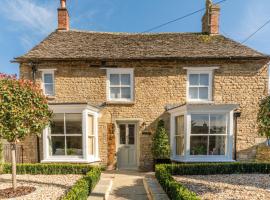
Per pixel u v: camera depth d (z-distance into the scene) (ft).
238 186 21.53
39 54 34.83
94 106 31.76
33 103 19.31
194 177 25.55
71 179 24.84
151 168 33.53
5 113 17.46
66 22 41.65
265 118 18.80
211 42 37.73
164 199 18.03
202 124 30.76
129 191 22.84
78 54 34.73
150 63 34.22
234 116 33.50
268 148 31.83
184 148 30.35
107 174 30.53
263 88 33.65
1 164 28.35
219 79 33.94
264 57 32.68
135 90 34.19
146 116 34.06
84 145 30.14
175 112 32.32
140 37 40.86
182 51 35.27
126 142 34.88
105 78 34.37
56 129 30.78
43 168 27.81
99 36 40.96
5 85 18.02
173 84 34.19
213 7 39.68
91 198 18.93
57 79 34.40
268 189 20.45
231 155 30.17
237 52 34.45
